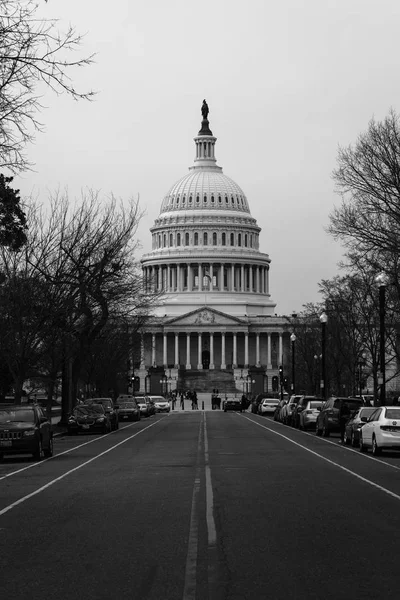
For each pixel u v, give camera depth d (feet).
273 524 70.38
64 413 263.70
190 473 114.93
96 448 168.96
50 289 214.69
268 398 413.18
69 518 74.69
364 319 286.66
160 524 71.00
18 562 55.93
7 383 338.75
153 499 87.25
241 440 194.18
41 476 112.37
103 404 248.52
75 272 228.22
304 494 90.84
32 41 76.74
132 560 56.08
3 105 81.82
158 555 57.62
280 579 49.98
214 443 183.01
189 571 52.31
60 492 93.76
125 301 272.31
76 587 48.60
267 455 147.43
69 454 153.28
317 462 132.46
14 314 207.31
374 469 120.26
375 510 78.48
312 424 237.86
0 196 183.52
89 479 107.55
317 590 47.26
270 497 88.28
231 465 127.44
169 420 335.67
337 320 303.68
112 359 333.01
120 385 447.01
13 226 190.29
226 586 48.29
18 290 207.21
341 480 105.09
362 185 170.91
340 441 189.06
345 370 351.05
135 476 111.04
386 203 167.02
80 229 231.91
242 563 54.54
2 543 62.85
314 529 67.77
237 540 62.85
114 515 76.28
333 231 176.45
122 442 188.65
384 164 169.58
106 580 50.29
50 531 67.87
